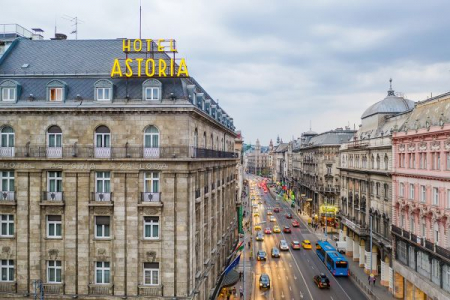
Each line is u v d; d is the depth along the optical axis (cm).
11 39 4466
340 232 8200
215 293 4503
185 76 3644
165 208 3462
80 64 4075
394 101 6750
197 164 3759
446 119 4147
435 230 4338
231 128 6738
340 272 6206
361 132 7469
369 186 6400
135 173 3484
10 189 3612
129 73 3666
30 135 3612
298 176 15275
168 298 3425
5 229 3609
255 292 5375
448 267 3950
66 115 3588
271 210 13562
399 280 5203
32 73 3978
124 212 3481
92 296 3478
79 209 3528
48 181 3584
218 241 5053
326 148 10931
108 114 3566
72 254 3516
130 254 3478
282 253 7744
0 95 3697
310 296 5222
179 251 3447
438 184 4241
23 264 3544
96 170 3531
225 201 5709
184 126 3525
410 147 4938
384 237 5744
